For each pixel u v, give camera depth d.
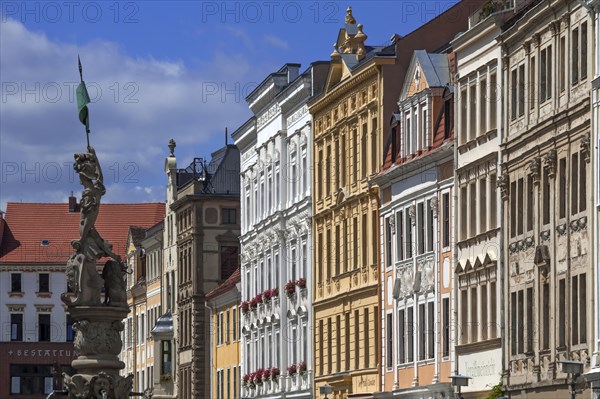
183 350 177.62
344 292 111.88
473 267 87.31
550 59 77.19
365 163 108.12
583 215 71.50
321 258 120.12
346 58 113.38
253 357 143.25
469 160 88.62
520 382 79.69
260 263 141.00
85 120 42.56
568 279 73.25
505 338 82.38
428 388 93.00
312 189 121.81
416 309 96.88
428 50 105.19
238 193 175.38
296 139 127.19
